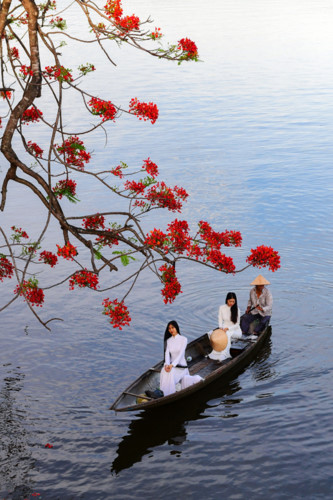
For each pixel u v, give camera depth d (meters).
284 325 12.84
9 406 10.08
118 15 6.21
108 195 21.36
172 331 10.55
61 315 13.35
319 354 11.71
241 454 8.82
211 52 52.06
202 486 8.18
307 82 41.22
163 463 8.70
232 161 24.89
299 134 29.16
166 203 7.29
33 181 23.33
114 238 6.83
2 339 12.37
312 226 18.02
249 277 14.95
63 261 16.11
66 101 35.66
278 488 8.07
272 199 20.38
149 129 30.33
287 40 57.25
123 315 6.91
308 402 10.09
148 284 14.77
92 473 8.52
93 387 10.68
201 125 31.05
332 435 9.17
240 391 10.55
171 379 10.30
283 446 8.96
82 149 7.32
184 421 9.70
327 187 21.56
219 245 7.28
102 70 46.31
